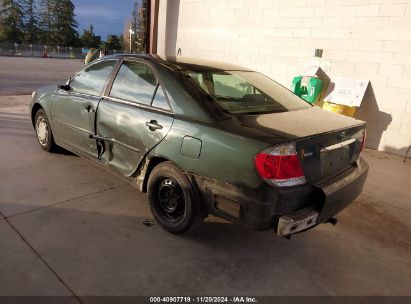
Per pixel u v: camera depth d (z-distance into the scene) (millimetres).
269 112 2990
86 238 2918
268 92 3420
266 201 2369
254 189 2393
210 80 3168
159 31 9742
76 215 3262
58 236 2912
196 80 3062
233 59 8203
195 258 2773
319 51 6719
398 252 3102
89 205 3461
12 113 6875
